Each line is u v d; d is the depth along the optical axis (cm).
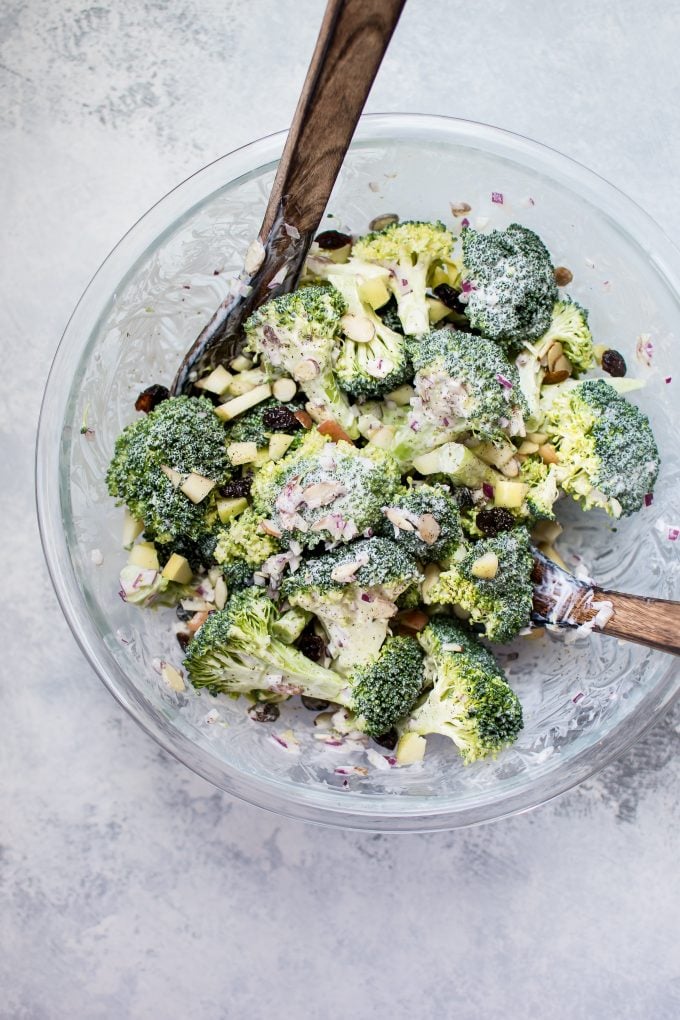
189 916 56
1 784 56
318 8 56
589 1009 56
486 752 51
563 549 54
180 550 53
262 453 52
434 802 53
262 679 51
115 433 54
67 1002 56
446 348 49
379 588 50
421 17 56
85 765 56
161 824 56
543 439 52
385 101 56
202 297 54
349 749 53
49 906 56
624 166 56
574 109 56
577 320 52
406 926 56
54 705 56
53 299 56
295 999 56
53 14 56
